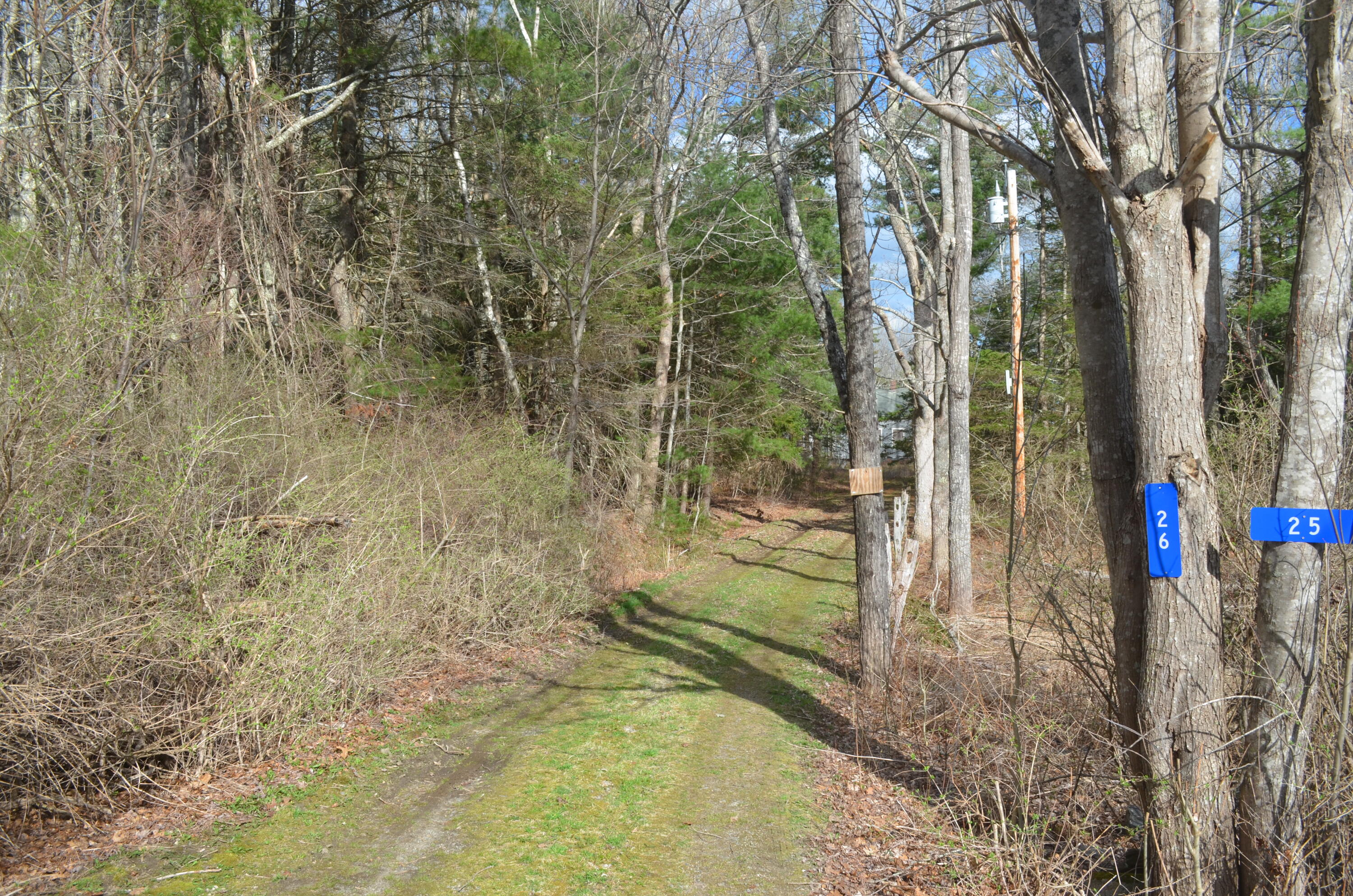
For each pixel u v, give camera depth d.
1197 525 4.42
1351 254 4.03
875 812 6.39
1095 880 5.18
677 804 6.42
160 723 6.16
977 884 5.15
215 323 10.13
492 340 20.31
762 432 27.28
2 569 5.66
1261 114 6.26
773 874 5.38
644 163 18.75
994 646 10.95
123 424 6.52
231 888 4.90
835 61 9.18
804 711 8.95
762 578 18.23
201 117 13.68
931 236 16.47
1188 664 4.40
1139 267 4.53
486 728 8.16
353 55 15.96
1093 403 5.10
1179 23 4.79
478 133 17.77
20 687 5.16
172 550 6.66
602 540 16.08
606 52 18.09
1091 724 6.20
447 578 10.69
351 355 13.98
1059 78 5.31
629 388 19.31
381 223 18.34
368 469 10.22
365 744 7.42
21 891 4.71
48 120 9.69
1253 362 5.70
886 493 32.91
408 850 5.52
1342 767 4.22
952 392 13.73
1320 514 4.04
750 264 24.12
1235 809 4.38
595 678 10.17
